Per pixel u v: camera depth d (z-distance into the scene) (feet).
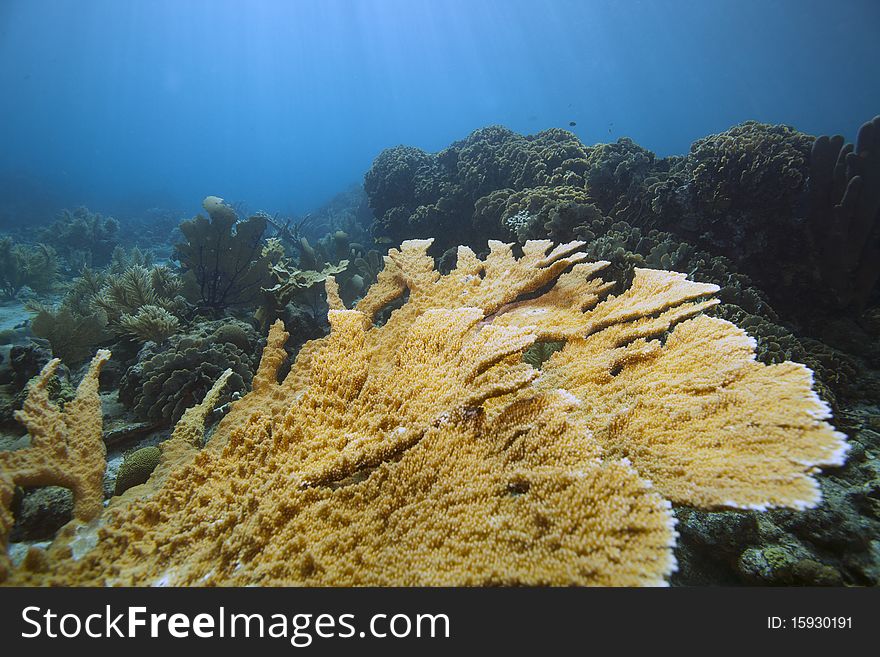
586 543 5.76
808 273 22.79
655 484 6.84
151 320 19.72
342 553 6.52
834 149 21.68
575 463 6.85
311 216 89.04
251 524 7.11
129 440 15.02
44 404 10.79
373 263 36.65
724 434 7.18
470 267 18.16
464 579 5.67
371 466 7.97
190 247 29.07
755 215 22.94
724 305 19.02
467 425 8.09
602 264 15.90
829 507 10.39
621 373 10.05
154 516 8.39
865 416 15.92
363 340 12.25
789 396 7.33
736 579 9.86
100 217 75.10
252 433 9.91
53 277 47.09
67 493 11.04
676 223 24.80
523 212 26.68
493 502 6.70
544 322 13.17
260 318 23.73
